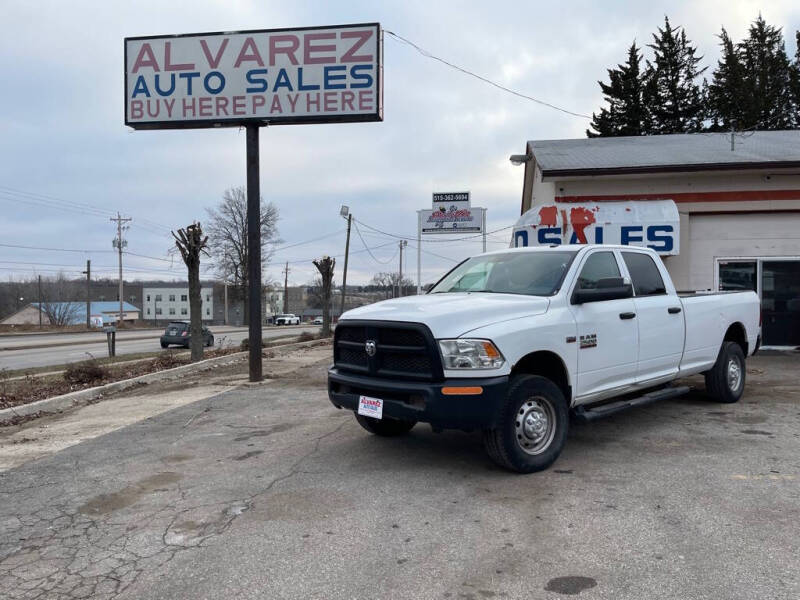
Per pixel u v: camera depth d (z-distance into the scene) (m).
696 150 15.94
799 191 14.14
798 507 4.34
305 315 126.12
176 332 32.12
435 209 30.27
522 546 3.79
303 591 3.28
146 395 10.19
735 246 14.47
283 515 4.39
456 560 3.62
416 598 3.19
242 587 3.35
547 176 14.41
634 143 17.92
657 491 4.71
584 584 3.29
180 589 3.34
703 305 7.37
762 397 8.48
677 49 40.34
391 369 5.23
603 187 14.77
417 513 4.37
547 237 14.12
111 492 5.02
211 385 11.07
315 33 10.94
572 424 7.00
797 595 3.13
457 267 7.01
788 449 5.82
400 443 6.32
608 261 6.32
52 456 6.22
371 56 10.87
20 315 103.94
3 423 8.20
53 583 3.45
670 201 14.16
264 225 69.12
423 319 5.03
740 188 14.30
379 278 83.69
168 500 4.79
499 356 4.89
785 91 39.31
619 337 6.01
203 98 11.10
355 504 4.57
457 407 4.81
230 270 69.62
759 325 8.64
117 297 134.25
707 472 5.15
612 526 4.06
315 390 10.09
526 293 5.75
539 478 5.09
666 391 6.78
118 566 3.65
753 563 3.49
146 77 11.20
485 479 5.09
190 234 15.04
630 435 6.47
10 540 4.09
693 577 3.34
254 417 7.92
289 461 5.77
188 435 7.00
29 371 16.09
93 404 9.48
